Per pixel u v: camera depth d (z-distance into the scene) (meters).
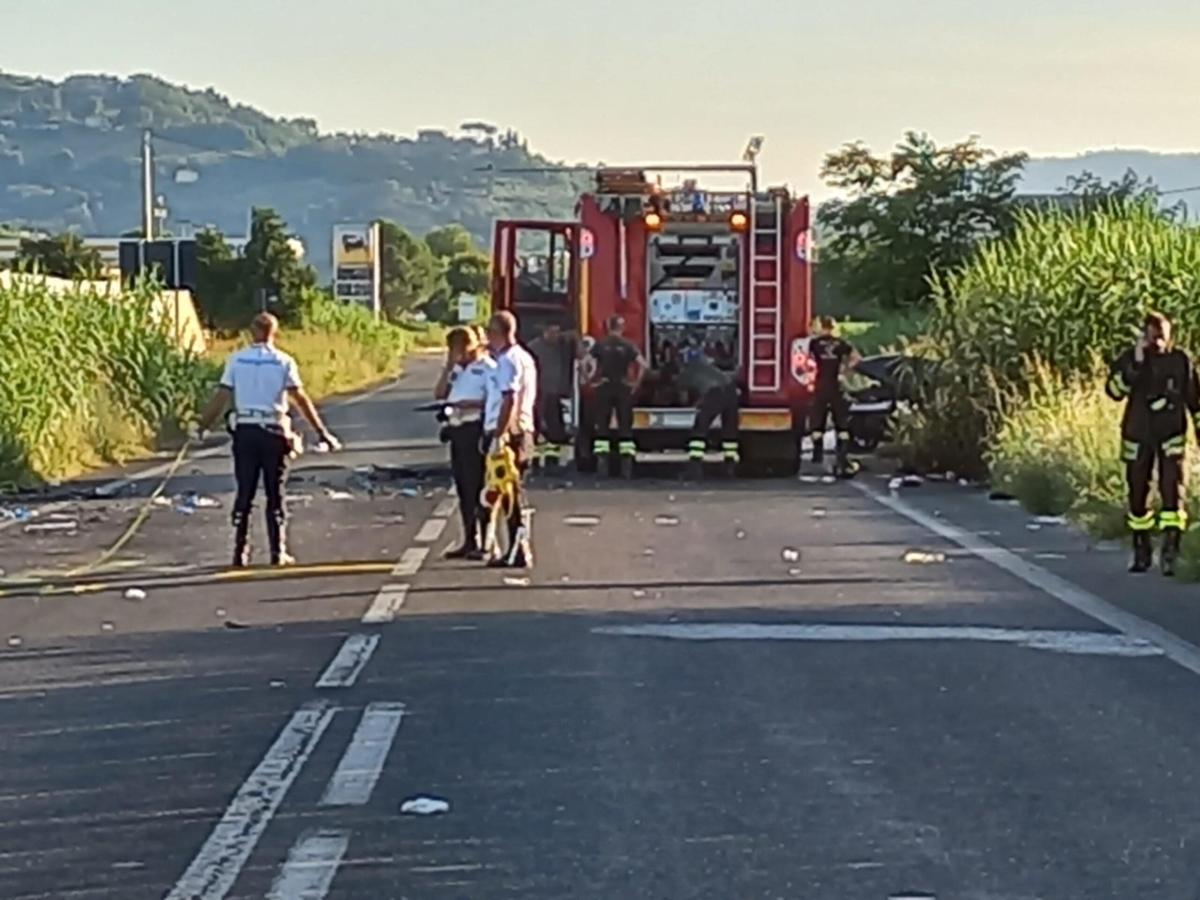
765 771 8.86
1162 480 15.65
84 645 12.45
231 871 7.32
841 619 13.34
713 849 7.55
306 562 16.62
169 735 9.70
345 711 10.23
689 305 25.62
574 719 9.99
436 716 10.09
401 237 140.38
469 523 16.80
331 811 8.18
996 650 12.09
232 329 76.69
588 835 7.77
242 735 9.68
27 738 9.68
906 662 11.66
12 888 7.14
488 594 14.58
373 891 7.04
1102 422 21.91
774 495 23.12
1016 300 26.30
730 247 25.56
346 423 39.56
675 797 8.38
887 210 47.56
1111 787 8.55
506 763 9.02
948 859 7.41
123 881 7.21
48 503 22.59
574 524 19.61
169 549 17.77
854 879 7.14
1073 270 26.31
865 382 30.16
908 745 9.41
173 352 34.66
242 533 16.41
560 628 12.95
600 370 25.16
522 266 27.25
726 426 25.36
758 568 16.09
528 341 27.14
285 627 13.08
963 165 47.44
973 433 25.58
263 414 16.34
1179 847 7.57
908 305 47.53
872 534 18.75
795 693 10.69
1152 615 13.55
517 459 16.27
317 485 24.44
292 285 79.00
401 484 24.59
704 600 14.26
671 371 25.61
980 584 15.12
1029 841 7.66
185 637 12.72
